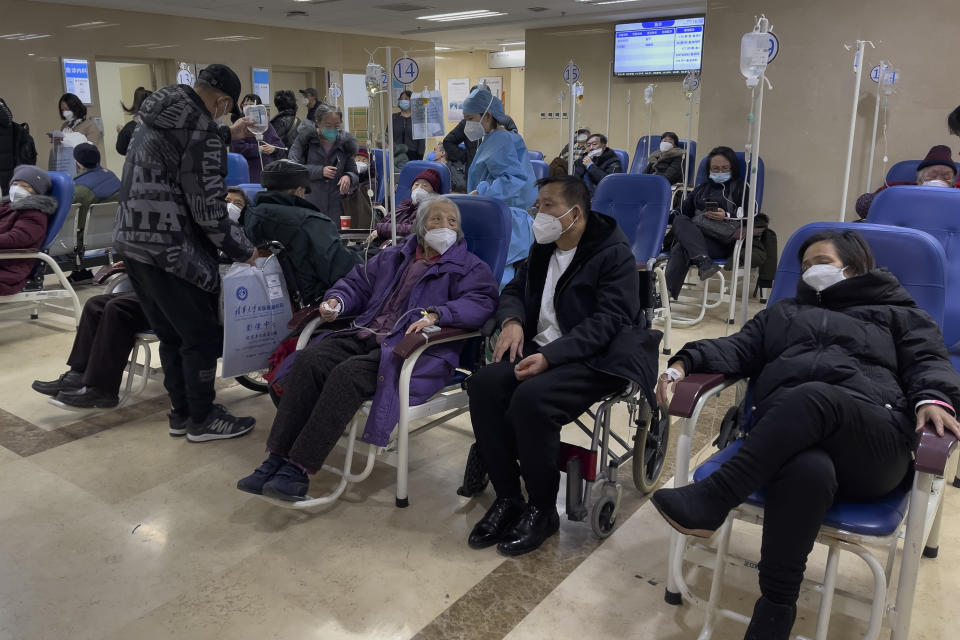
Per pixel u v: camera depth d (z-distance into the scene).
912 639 1.79
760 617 1.57
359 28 12.70
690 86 5.02
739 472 1.58
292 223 2.88
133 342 3.07
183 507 2.44
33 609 1.90
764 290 5.34
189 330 2.79
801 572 1.54
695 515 1.60
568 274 2.33
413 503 2.49
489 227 2.79
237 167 5.19
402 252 2.75
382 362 2.37
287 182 3.00
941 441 1.49
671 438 3.02
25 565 2.10
